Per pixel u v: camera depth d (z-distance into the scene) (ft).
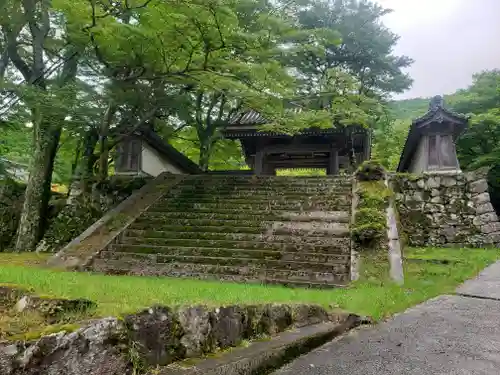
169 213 42.73
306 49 47.96
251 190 48.26
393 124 103.45
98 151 55.16
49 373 6.82
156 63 42.11
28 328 7.58
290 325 14.07
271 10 46.91
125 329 8.12
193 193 48.73
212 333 10.45
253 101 46.01
